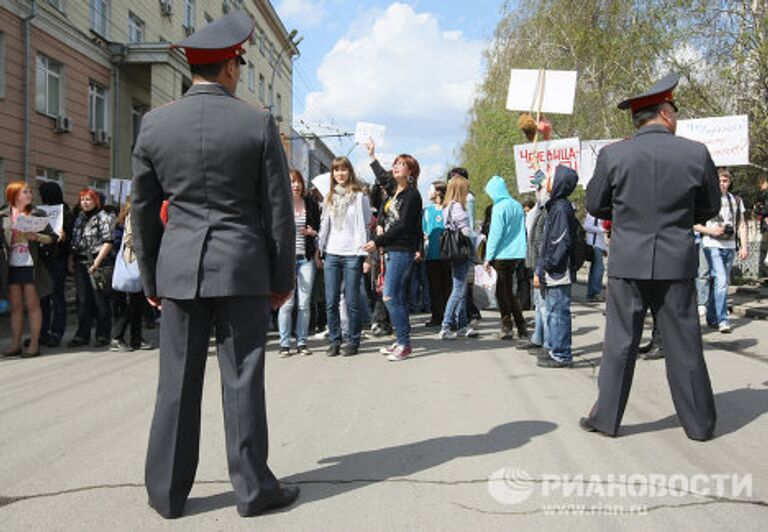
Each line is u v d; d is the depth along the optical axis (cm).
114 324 750
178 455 291
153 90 2141
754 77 1178
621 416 398
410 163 671
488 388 528
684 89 1312
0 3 1552
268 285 300
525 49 2600
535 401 485
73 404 497
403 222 645
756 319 925
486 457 363
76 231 782
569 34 1856
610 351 398
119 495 317
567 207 591
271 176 289
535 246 682
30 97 1675
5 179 1592
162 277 291
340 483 329
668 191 388
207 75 295
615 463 352
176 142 285
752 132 1203
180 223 291
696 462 354
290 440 398
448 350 716
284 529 279
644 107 410
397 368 618
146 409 481
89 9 1978
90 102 2017
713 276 812
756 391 504
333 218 680
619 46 1505
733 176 1443
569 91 681
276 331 900
